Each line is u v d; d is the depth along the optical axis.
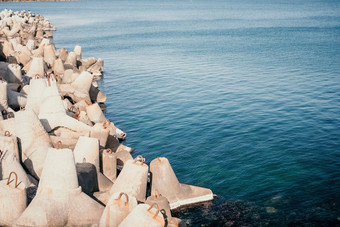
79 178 14.09
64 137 19.00
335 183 17.19
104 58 51.62
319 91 32.81
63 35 76.94
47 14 135.00
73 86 28.86
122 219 11.39
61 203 12.16
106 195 14.10
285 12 144.38
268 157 19.92
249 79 37.91
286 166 18.91
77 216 12.23
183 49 59.12
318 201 15.77
